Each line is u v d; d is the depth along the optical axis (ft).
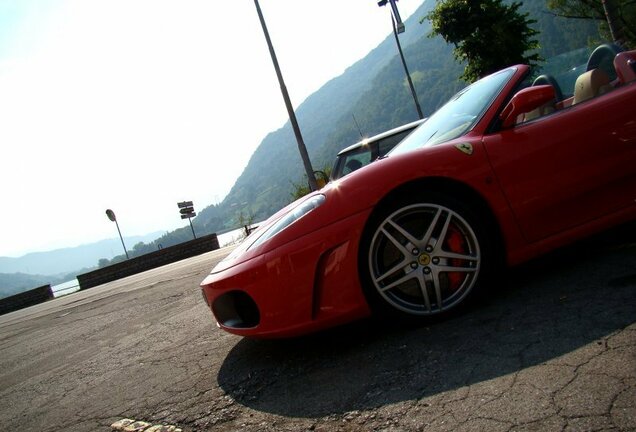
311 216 7.62
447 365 6.27
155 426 7.23
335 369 7.29
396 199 7.48
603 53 9.72
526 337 6.36
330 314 7.51
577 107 8.23
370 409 5.80
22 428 9.05
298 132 50.72
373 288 7.53
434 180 7.59
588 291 7.20
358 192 7.50
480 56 56.13
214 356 9.99
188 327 13.60
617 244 8.87
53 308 40.04
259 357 9.00
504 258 7.86
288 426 6.04
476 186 7.63
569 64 10.78
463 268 7.61
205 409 7.34
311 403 6.46
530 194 7.76
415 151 7.93
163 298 21.80
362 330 8.54
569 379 5.13
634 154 8.16
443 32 56.80
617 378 4.89
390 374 6.53
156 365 10.60
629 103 8.20
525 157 7.78
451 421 5.03
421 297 7.80
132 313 20.12
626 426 4.18
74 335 18.93
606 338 5.73
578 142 7.95
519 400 5.03
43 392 11.27
